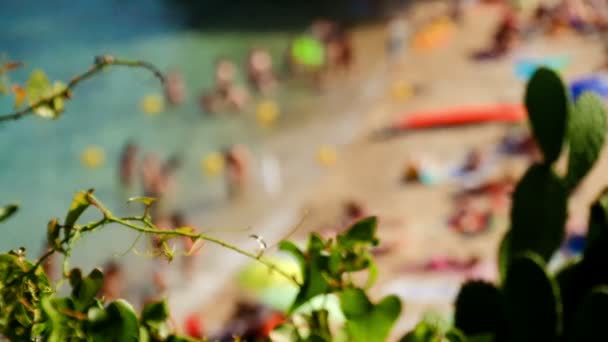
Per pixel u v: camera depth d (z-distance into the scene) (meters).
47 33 98.88
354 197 54.22
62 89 2.32
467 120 60.91
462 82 70.50
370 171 57.94
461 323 2.71
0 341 2.11
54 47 94.69
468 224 45.25
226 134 71.81
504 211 46.12
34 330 2.10
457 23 85.56
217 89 75.75
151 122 75.38
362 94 74.25
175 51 93.94
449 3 93.88
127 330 2.08
